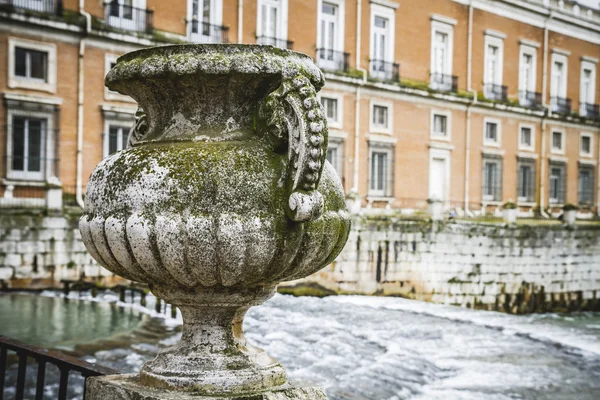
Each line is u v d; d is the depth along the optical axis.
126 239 2.68
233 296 2.85
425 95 30.70
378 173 29.70
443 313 21.31
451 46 32.69
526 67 36.66
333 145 27.98
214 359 2.85
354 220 23.62
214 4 25.19
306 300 21.50
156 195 2.62
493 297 26.75
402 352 14.34
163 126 3.00
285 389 2.83
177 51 2.80
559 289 28.47
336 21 28.80
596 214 39.50
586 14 39.34
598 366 14.05
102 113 21.98
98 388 2.95
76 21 21.34
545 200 36.72
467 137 32.78
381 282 24.27
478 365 13.63
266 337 14.89
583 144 39.09
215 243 2.57
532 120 36.06
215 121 2.88
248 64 2.74
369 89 29.09
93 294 18.48
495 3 34.41
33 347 3.65
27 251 18.61
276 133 2.71
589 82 40.28
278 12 27.14
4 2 19.95
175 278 2.71
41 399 3.51
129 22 22.80
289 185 2.65
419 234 25.08
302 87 2.67
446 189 31.89
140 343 13.07
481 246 26.44
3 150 20.09
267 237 2.61
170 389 2.78
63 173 21.25
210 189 2.60
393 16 30.48
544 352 15.32
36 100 20.69
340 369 12.42
